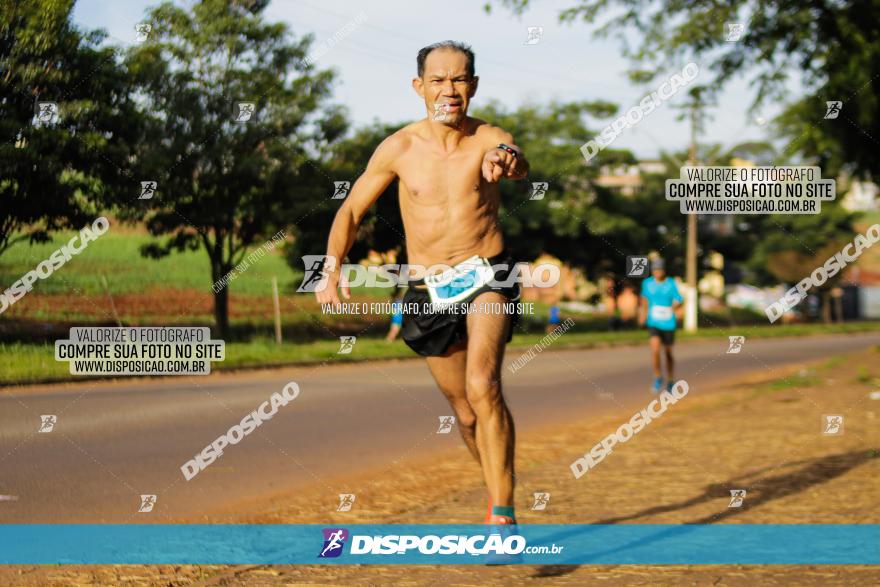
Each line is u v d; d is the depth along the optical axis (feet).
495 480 18.48
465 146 19.43
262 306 102.27
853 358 95.91
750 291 249.75
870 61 52.24
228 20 67.87
